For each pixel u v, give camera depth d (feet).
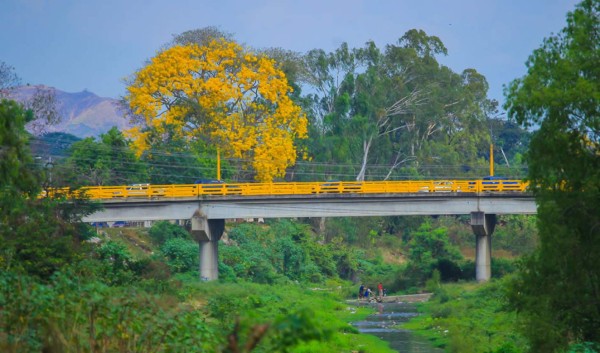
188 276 234.58
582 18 81.10
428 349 143.23
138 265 174.91
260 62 308.60
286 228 316.60
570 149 80.23
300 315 38.78
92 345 57.36
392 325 184.44
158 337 62.03
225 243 285.64
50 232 133.59
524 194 243.19
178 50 303.48
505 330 142.31
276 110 309.42
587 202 80.07
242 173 309.42
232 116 305.53
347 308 222.07
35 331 57.82
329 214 245.24
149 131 302.86
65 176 177.17
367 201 246.27
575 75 79.77
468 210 247.09
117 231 270.46
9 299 58.70
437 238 298.35
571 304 81.10
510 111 82.64
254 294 187.21
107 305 61.11
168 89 303.89
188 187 241.96
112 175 288.30
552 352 80.74
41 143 257.14
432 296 246.06
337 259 320.70
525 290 84.28
